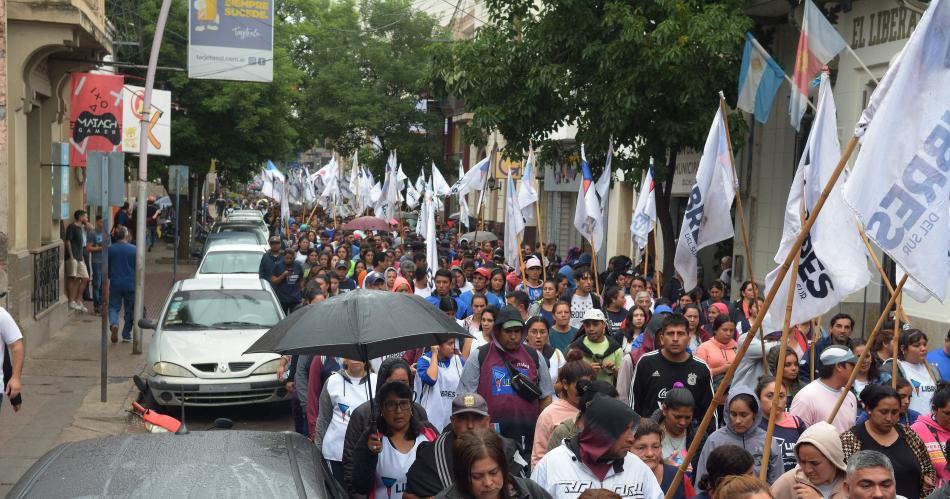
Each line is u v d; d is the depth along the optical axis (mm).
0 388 9344
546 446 7172
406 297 6711
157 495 4410
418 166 50344
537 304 12578
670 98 16641
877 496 5023
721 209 8844
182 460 4797
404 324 6410
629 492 5629
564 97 18250
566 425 6891
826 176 7426
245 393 12734
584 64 17859
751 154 20453
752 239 20484
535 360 8383
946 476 7105
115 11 33031
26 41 15992
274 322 13984
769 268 19797
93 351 17016
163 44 33375
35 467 4770
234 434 5266
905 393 8094
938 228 5543
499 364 8258
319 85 50094
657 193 18469
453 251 23469
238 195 81938
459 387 8320
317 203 38656
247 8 21656
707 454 6793
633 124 17422
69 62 18391
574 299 12859
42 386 14031
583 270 13000
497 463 4660
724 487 4609
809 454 5527
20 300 16078
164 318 13930
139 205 16906
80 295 21641
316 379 8992
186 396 12602
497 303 13289
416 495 5750
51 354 16578
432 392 8680
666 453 7090
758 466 6781
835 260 7246
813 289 7324
